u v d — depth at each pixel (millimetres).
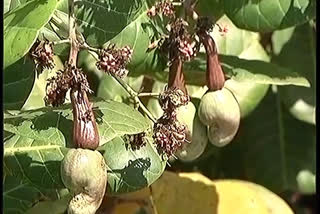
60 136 720
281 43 991
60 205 834
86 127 691
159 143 736
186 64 836
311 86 999
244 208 925
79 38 729
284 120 1042
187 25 780
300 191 1045
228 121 783
